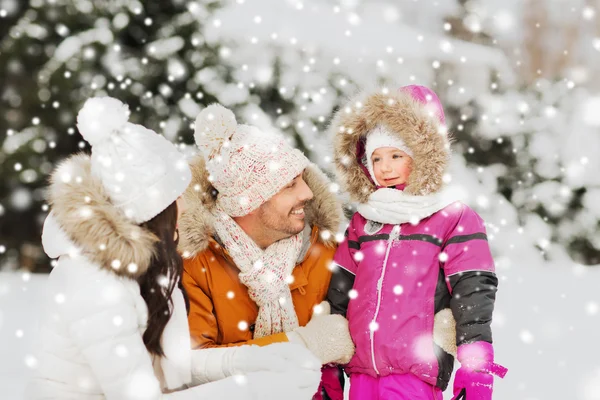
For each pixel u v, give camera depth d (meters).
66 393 1.88
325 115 6.96
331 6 9.03
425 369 2.22
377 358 2.26
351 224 2.54
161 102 7.05
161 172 1.89
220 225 2.39
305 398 2.02
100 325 1.80
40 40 7.38
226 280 2.40
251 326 2.42
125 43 7.37
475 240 2.29
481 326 2.18
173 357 2.00
